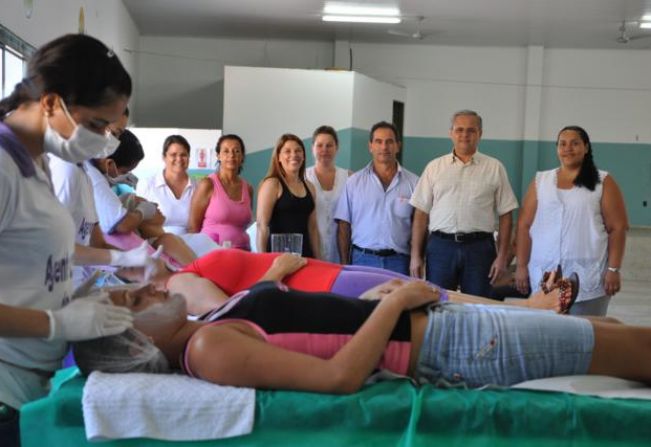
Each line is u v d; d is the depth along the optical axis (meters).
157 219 2.92
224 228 4.05
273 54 10.66
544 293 2.33
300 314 1.70
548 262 3.42
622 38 8.94
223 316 1.73
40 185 1.36
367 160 9.43
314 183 4.24
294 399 1.50
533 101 10.58
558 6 8.04
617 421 1.52
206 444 1.50
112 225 2.68
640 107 10.55
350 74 8.77
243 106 8.80
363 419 1.50
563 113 10.68
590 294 3.35
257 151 8.84
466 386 1.69
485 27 9.31
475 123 3.73
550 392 1.59
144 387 1.48
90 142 1.37
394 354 1.70
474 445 1.52
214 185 4.10
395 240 3.93
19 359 1.42
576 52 10.57
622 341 1.71
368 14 8.70
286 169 3.85
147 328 1.64
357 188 3.98
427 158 10.83
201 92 10.60
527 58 10.57
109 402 1.45
